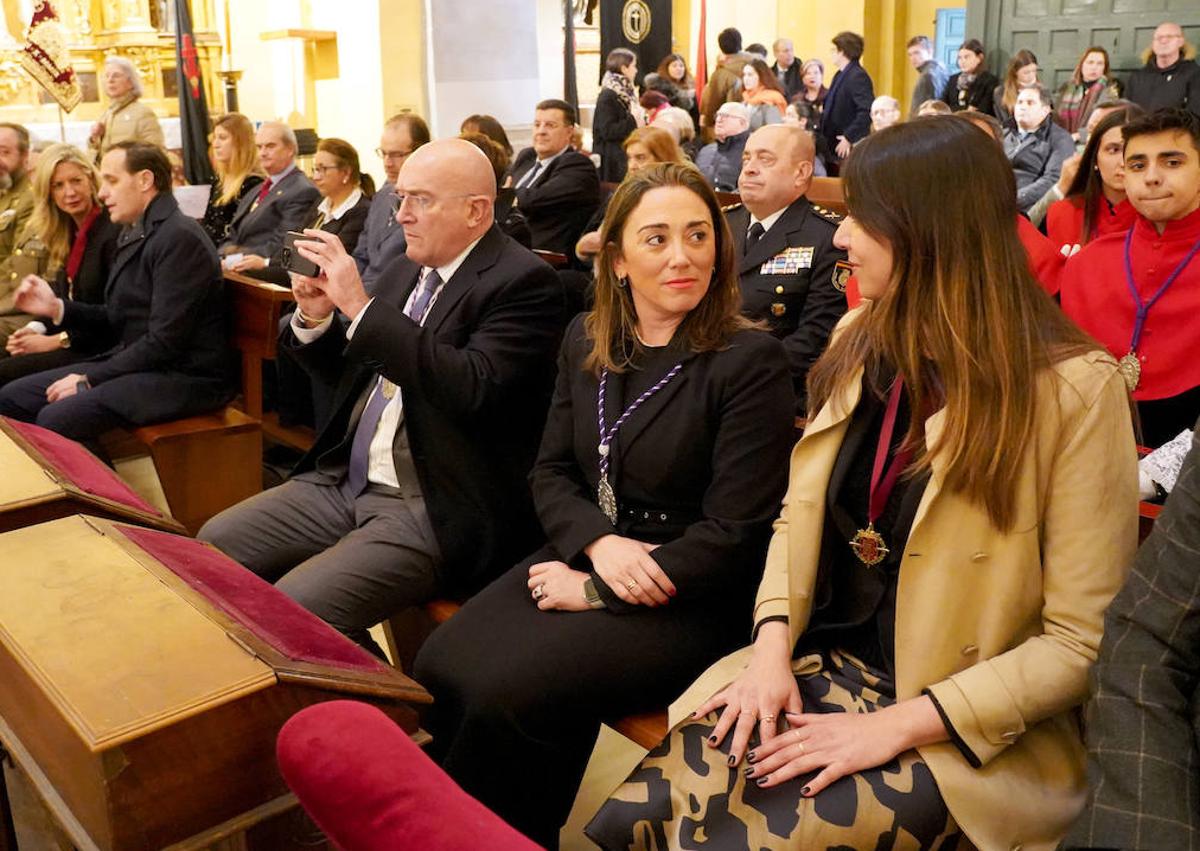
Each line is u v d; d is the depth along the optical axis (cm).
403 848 83
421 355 244
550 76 1284
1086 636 157
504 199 482
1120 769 134
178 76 951
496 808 199
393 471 269
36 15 881
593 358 217
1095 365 158
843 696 173
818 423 181
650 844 160
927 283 161
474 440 256
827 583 183
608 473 212
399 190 263
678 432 206
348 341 250
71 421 367
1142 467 197
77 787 143
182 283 382
